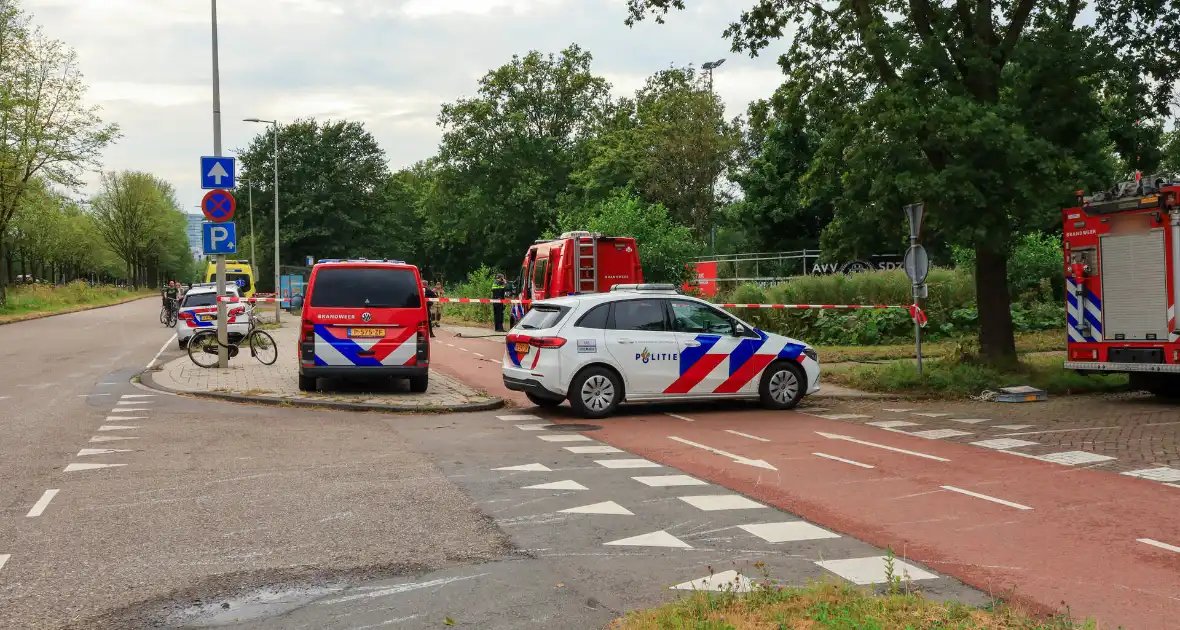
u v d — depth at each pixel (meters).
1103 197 13.34
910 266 14.54
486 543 5.97
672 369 12.32
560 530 6.32
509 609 4.68
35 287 56.41
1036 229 14.55
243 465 8.62
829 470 8.49
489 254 66.31
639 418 12.05
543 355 12.01
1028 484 7.81
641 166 53.53
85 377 16.95
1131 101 14.91
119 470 8.34
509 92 64.00
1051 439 10.09
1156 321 12.83
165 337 29.03
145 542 5.96
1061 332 23.03
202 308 23.58
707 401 13.72
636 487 7.75
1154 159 15.18
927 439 10.24
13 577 5.22
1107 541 6.02
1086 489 7.59
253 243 71.38
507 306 30.80
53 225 75.50
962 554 5.73
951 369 15.21
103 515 6.67
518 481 7.98
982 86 14.63
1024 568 5.43
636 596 4.89
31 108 43.97
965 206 13.69
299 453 9.30
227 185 17.81
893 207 14.86
